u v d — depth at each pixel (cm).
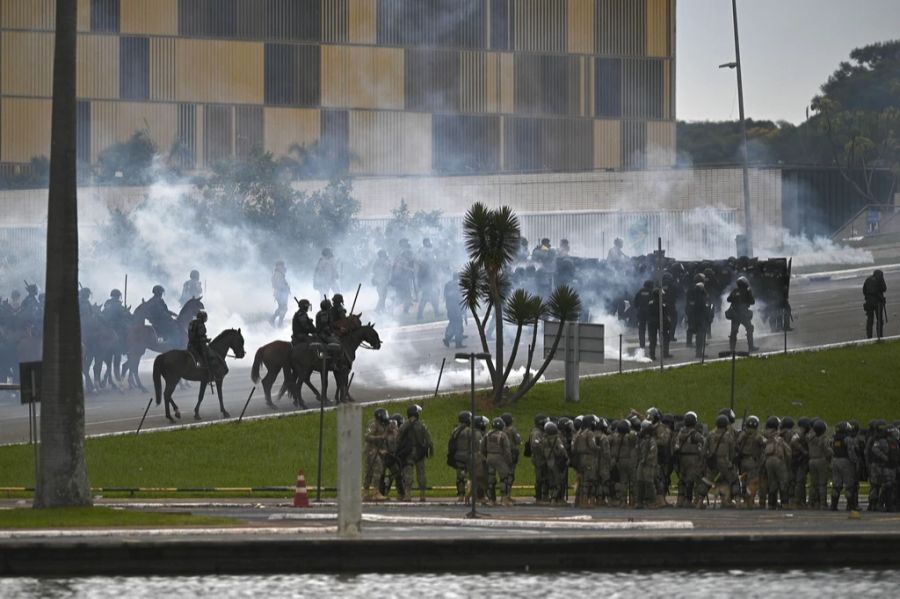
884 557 6209
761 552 6166
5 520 6538
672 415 8306
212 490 8362
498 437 8031
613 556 6091
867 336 13100
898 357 12462
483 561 6047
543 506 8100
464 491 8112
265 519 6925
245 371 12506
